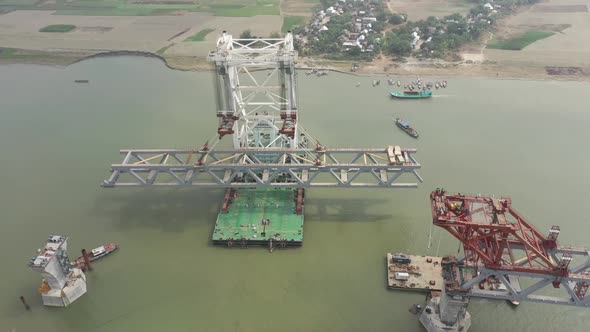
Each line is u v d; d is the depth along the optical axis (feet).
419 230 285.02
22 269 260.01
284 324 229.86
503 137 382.42
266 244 274.16
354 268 259.60
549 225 285.43
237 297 244.22
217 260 266.77
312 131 392.68
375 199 313.12
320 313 235.20
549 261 201.46
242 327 228.63
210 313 235.81
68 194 319.68
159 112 431.84
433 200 214.07
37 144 379.76
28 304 241.55
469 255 224.33
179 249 273.75
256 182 295.28
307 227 288.30
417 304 239.09
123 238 280.92
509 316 232.53
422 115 421.18
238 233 276.21
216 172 341.41
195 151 303.48
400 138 381.40
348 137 383.24
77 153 367.04
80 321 232.73
